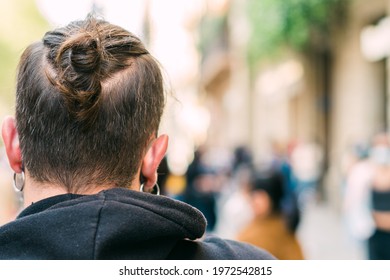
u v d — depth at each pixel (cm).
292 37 1767
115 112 159
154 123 168
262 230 491
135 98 162
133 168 164
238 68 3662
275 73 2906
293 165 1930
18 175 176
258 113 3488
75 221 148
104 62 161
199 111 5069
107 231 147
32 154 161
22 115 163
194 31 4397
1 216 618
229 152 2762
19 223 150
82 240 146
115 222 148
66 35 166
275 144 1841
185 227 160
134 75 163
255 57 2195
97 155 159
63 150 158
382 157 821
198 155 994
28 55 164
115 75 161
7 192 616
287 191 502
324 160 2234
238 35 3331
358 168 920
